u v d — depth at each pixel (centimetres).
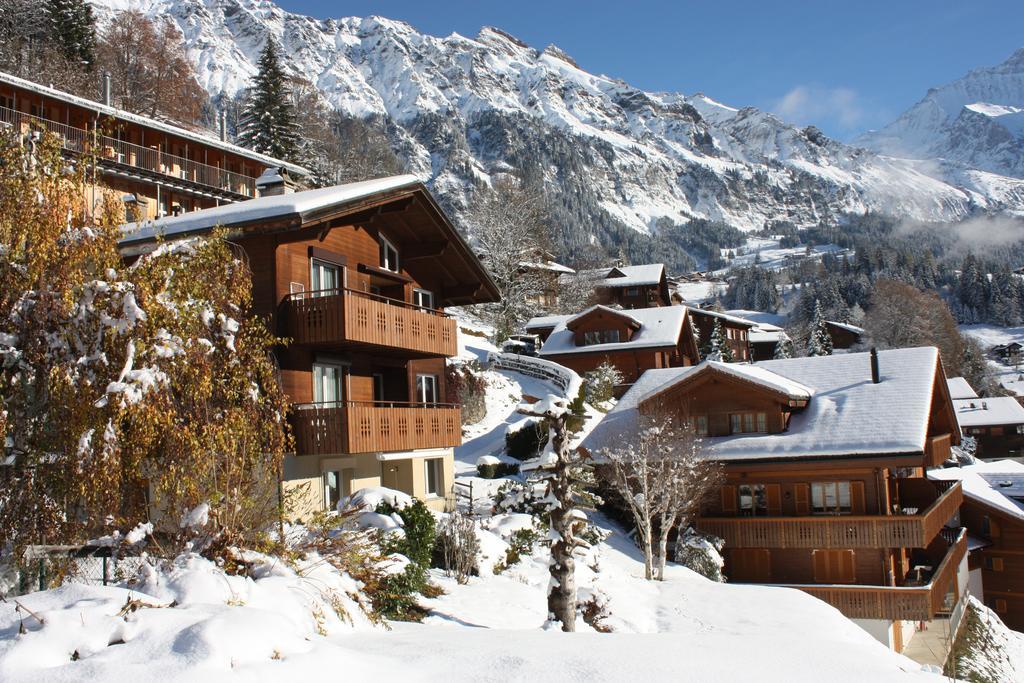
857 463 2797
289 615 1066
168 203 4972
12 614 935
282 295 2136
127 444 1186
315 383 2284
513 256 7044
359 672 885
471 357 5191
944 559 2980
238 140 7112
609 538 2934
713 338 9038
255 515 1274
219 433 1217
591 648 1076
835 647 1189
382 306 2284
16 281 1196
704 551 2802
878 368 3156
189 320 1252
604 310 6228
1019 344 15275
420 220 2731
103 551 1165
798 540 2823
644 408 3200
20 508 1149
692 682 934
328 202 2120
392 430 2284
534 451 3838
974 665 2812
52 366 1168
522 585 2016
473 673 934
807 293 17350
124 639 881
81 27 7012
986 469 5766
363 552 1441
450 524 2016
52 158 1273
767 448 2934
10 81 4106
